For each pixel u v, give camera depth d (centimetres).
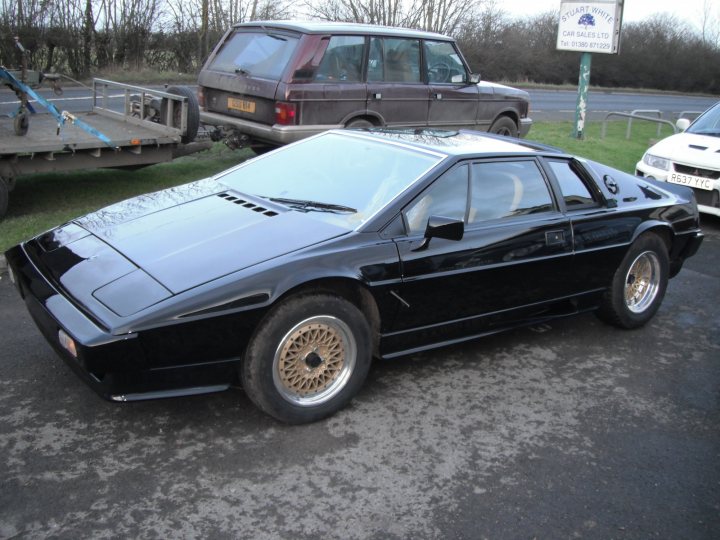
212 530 277
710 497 319
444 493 310
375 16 2584
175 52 2409
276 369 339
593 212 469
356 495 304
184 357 315
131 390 311
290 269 334
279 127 809
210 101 916
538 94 2942
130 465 316
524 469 333
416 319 392
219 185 449
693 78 4556
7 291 516
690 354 484
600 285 483
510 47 3603
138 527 276
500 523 292
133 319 300
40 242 391
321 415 360
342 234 362
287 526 282
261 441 341
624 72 4272
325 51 827
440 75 968
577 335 506
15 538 266
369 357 372
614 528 294
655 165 892
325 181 422
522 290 435
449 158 407
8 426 342
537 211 441
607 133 1612
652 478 332
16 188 784
